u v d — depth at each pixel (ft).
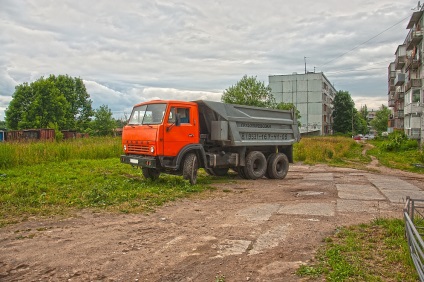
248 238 19.48
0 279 14.20
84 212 25.20
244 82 166.09
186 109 37.73
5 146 51.78
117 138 90.94
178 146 36.52
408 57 159.02
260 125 45.37
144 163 35.63
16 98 182.39
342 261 15.47
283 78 267.39
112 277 14.39
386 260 15.87
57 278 14.29
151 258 16.44
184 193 32.91
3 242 18.66
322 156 77.77
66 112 193.57
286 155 51.24
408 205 20.04
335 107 301.84
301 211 26.20
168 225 22.20
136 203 27.81
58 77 215.51
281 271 14.87
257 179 44.86
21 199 28.02
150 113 37.06
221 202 29.78
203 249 17.69
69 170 46.09
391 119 255.91
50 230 20.85
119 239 19.29
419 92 129.18
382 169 61.46
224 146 42.45
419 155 80.07
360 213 25.52
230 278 14.25
